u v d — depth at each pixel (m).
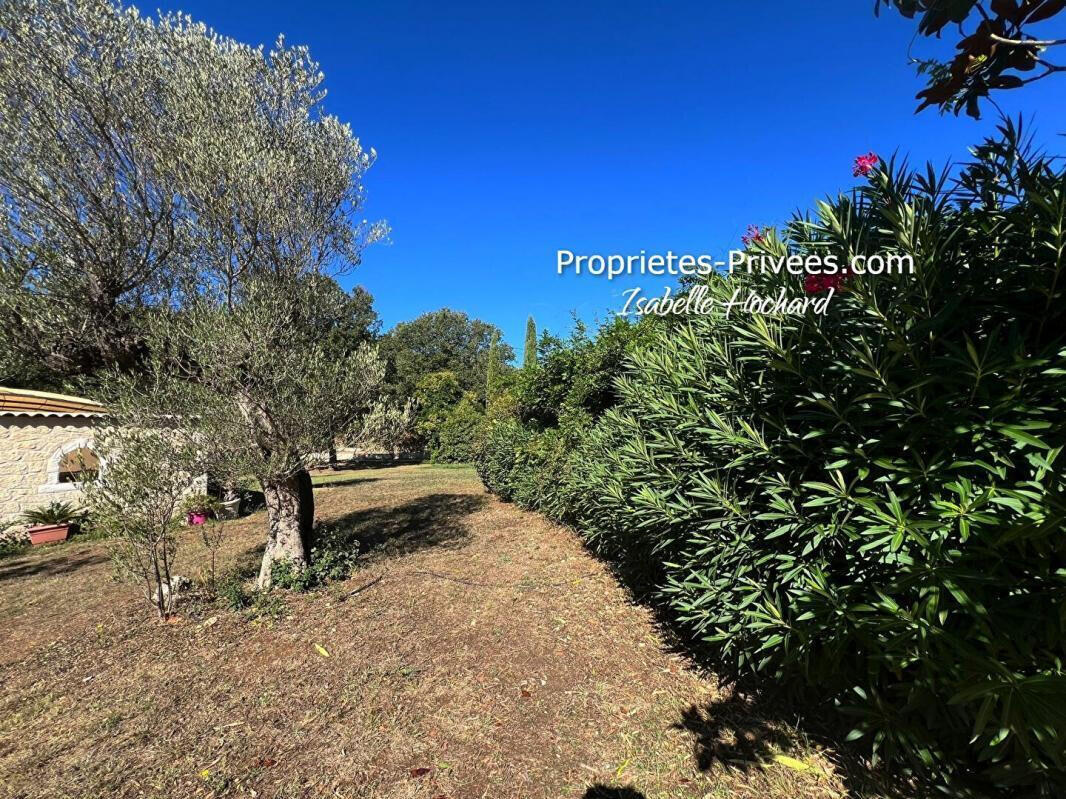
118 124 4.57
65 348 4.97
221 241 4.61
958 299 1.55
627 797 2.12
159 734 2.70
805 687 2.42
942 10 1.16
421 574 5.29
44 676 3.44
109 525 4.04
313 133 5.29
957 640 1.51
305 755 2.48
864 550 1.81
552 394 7.77
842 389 1.97
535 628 3.83
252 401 4.52
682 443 2.88
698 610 2.72
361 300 6.04
